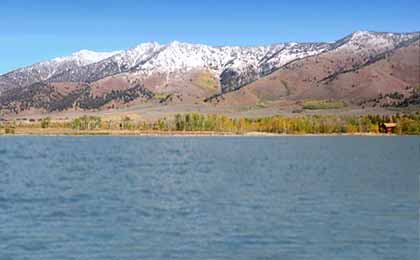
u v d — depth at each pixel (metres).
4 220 52.12
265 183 87.94
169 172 109.06
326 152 180.12
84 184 85.75
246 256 39.72
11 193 73.06
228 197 70.12
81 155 161.00
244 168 119.44
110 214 56.12
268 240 44.41
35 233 46.34
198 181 91.44
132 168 118.56
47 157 151.50
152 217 54.53
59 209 59.09
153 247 41.97
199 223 51.31
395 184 86.38
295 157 156.62
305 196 71.12
